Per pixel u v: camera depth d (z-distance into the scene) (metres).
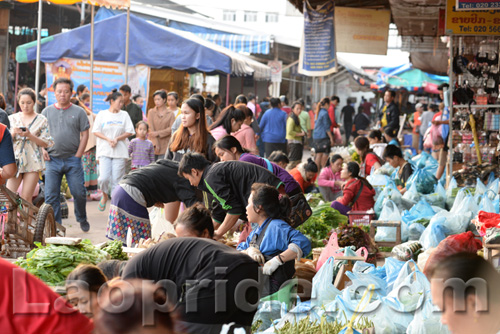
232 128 9.16
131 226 7.05
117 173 11.89
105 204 12.02
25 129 8.45
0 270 2.91
